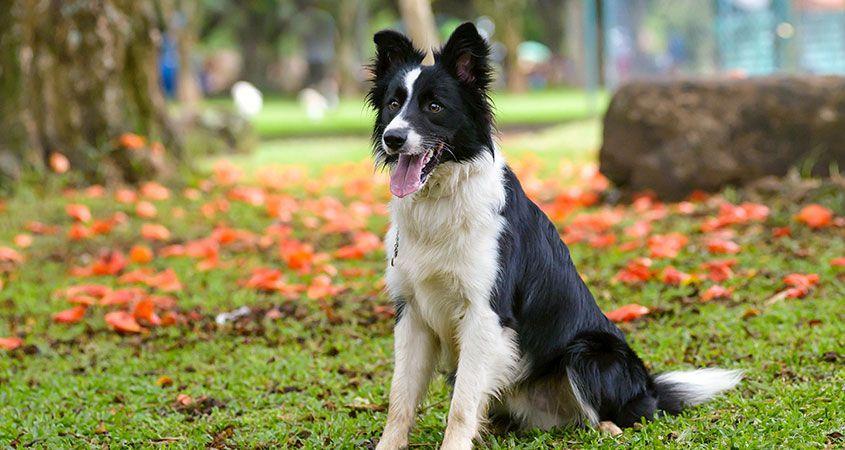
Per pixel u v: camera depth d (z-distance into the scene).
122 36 13.79
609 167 12.52
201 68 68.38
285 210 11.85
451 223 5.11
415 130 5.09
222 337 7.65
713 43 25.22
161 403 6.23
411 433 5.46
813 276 7.54
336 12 52.31
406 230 5.27
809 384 5.77
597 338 5.49
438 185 5.15
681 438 5.11
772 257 8.71
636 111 12.20
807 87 11.55
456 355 5.46
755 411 5.37
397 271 5.33
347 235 10.95
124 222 11.73
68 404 6.26
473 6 61.59
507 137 22.39
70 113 13.69
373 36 5.61
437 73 5.25
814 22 25.50
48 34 13.56
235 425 5.79
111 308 8.45
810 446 4.85
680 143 11.88
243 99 28.42
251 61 65.69
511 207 5.29
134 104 14.15
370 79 5.75
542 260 5.40
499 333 5.14
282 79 69.12
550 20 65.50
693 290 7.91
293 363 6.86
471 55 5.28
